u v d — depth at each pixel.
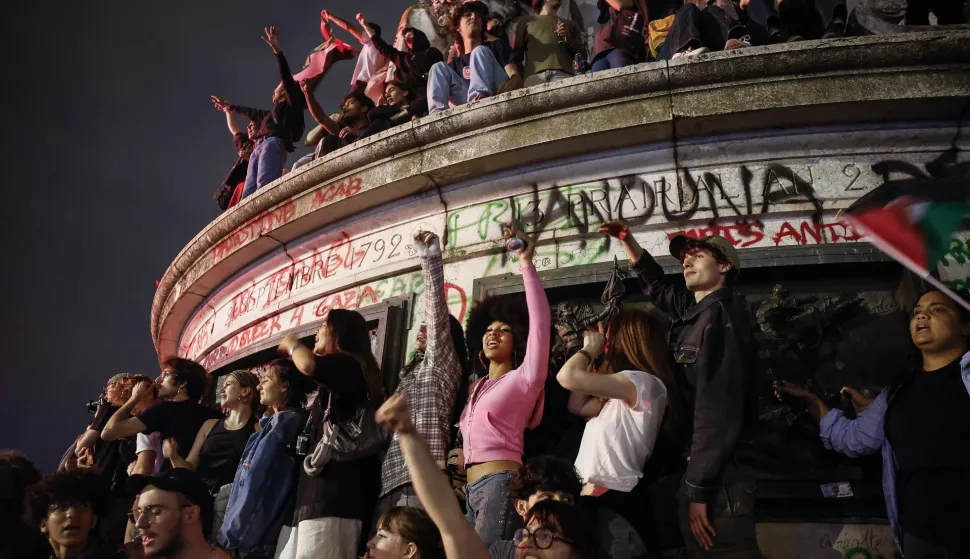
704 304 5.09
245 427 6.46
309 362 4.93
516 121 6.79
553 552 3.23
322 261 8.16
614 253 6.50
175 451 6.42
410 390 4.97
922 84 6.05
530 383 4.67
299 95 10.60
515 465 4.55
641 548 4.32
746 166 6.48
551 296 6.54
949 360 4.61
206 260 9.37
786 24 6.87
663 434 4.76
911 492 4.34
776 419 5.39
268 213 8.45
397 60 9.72
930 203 3.95
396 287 7.40
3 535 4.59
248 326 8.77
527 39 8.96
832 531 5.15
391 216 7.61
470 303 6.76
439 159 7.06
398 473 4.75
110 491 5.55
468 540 2.91
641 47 8.29
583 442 4.63
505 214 6.98
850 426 5.07
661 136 6.54
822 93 6.11
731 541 4.45
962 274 5.53
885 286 6.06
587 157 6.78
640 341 4.95
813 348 5.73
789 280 6.18
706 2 7.96
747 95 6.23
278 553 5.25
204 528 4.77
